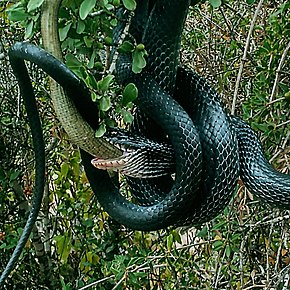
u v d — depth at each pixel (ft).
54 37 3.01
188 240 6.15
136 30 3.22
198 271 5.27
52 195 7.00
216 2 3.11
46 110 6.19
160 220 3.10
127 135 3.08
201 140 3.12
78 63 3.14
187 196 3.06
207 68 5.51
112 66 3.21
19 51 2.92
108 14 3.22
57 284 6.97
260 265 5.11
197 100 3.18
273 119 4.64
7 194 6.54
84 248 6.61
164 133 3.21
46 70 2.90
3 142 6.31
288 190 3.18
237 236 4.64
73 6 3.19
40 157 3.20
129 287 5.82
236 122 3.33
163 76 3.13
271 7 5.06
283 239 4.71
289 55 4.80
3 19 5.43
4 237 6.46
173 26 3.10
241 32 5.36
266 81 4.68
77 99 2.96
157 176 3.11
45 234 6.82
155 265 5.12
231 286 5.01
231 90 5.27
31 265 6.91
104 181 3.24
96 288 6.23
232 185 3.12
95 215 6.71
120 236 6.51
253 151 3.27
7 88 6.31
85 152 3.21
